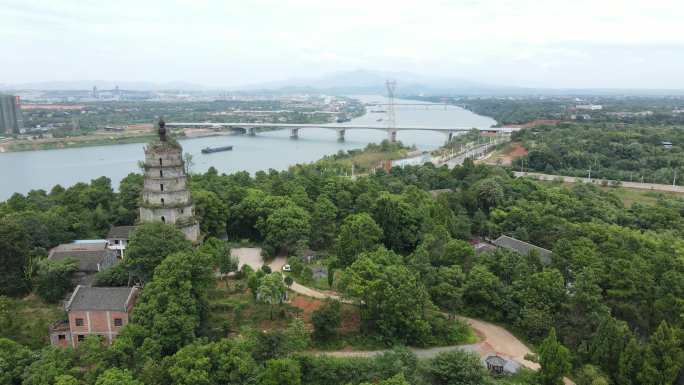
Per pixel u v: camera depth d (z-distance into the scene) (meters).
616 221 170.88
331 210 158.00
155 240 103.38
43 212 145.25
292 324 93.00
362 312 103.00
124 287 99.38
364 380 84.56
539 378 87.44
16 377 78.00
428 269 117.62
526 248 144.00
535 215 160.62
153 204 116.19
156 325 85.69
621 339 89.31
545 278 108.69
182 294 90.88
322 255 139.75
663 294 105.38
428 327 100.19
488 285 111.94
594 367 88.06
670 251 132.88
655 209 176.75
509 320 110.44
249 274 118.19
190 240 116.25
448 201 181.62
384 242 152.50
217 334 94.06
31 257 114.69
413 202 171.00
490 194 185.88
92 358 79.94
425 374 85.31
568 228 148.12
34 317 100.12
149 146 115.25
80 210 149.88
